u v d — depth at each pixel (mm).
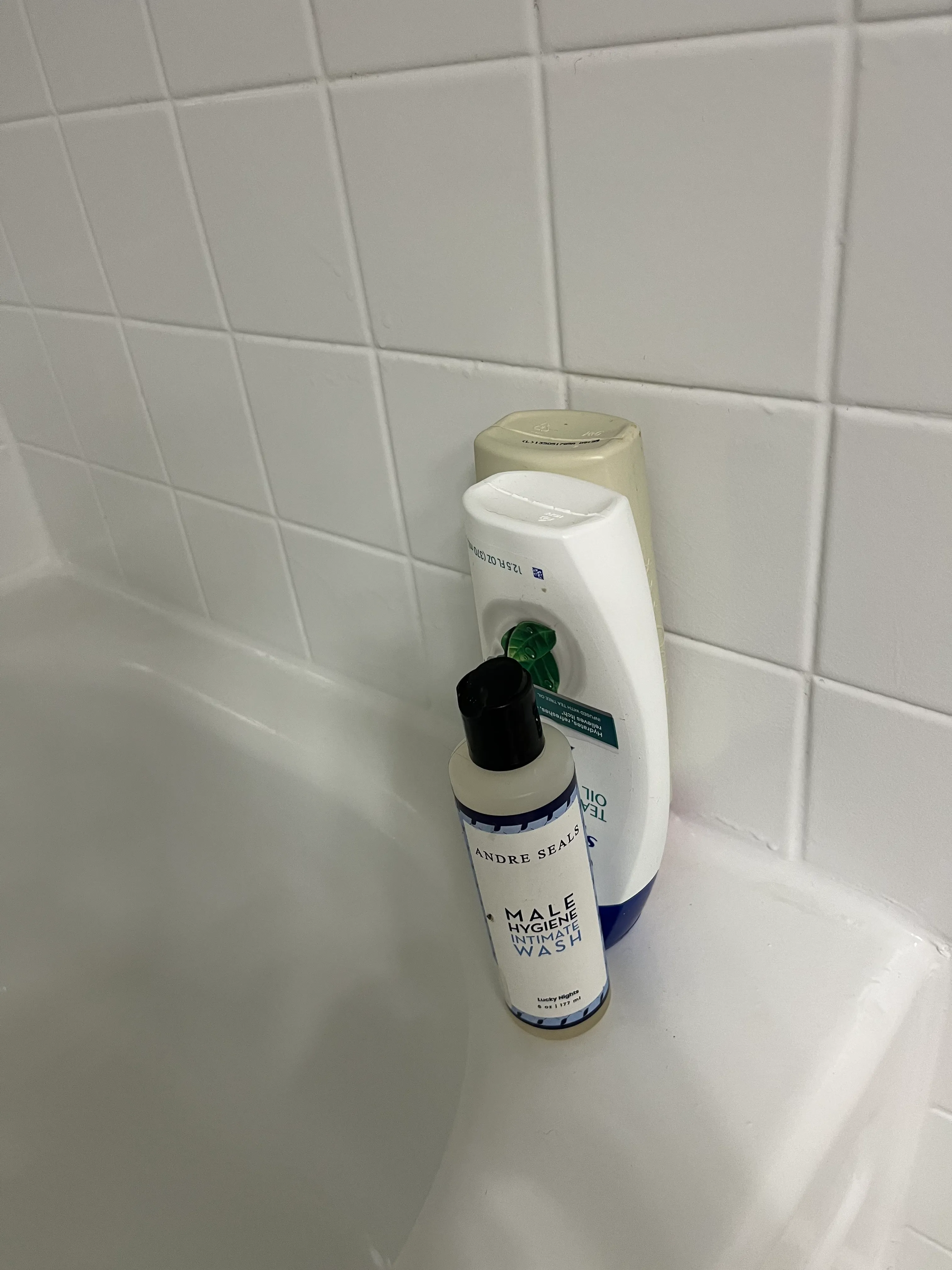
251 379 629
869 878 496
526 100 416
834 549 422
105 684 803
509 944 426
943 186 334
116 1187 736
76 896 884
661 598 495
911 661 424
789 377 398
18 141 664
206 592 798
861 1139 469
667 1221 386
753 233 381
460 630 624
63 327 743
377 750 665
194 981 806
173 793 796
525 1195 401
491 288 476
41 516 918
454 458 549
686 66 368
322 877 699
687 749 534
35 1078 830
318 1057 702
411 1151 583
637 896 479
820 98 344
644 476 435
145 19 535
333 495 634
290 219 540
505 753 378
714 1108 422
